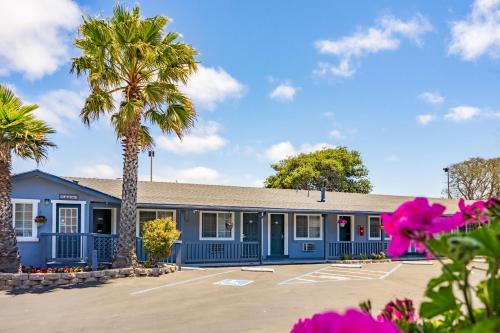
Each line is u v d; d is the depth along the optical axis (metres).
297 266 19.36
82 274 13.86
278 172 41.81
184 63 15.69
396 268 19.00
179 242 17.27
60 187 16.38
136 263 15.47
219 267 18.33
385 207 24.58
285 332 7.72
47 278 13.27
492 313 1.51
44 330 8.06
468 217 1.82
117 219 18.27
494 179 39.75
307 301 10.88
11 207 13.58
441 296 1.75
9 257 13.27
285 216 22.28
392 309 1.99
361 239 24.06
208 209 19.22
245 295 11.70
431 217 1.54
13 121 12.70
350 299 11.21
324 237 21.88
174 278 14.84
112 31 14.77
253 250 21.09
